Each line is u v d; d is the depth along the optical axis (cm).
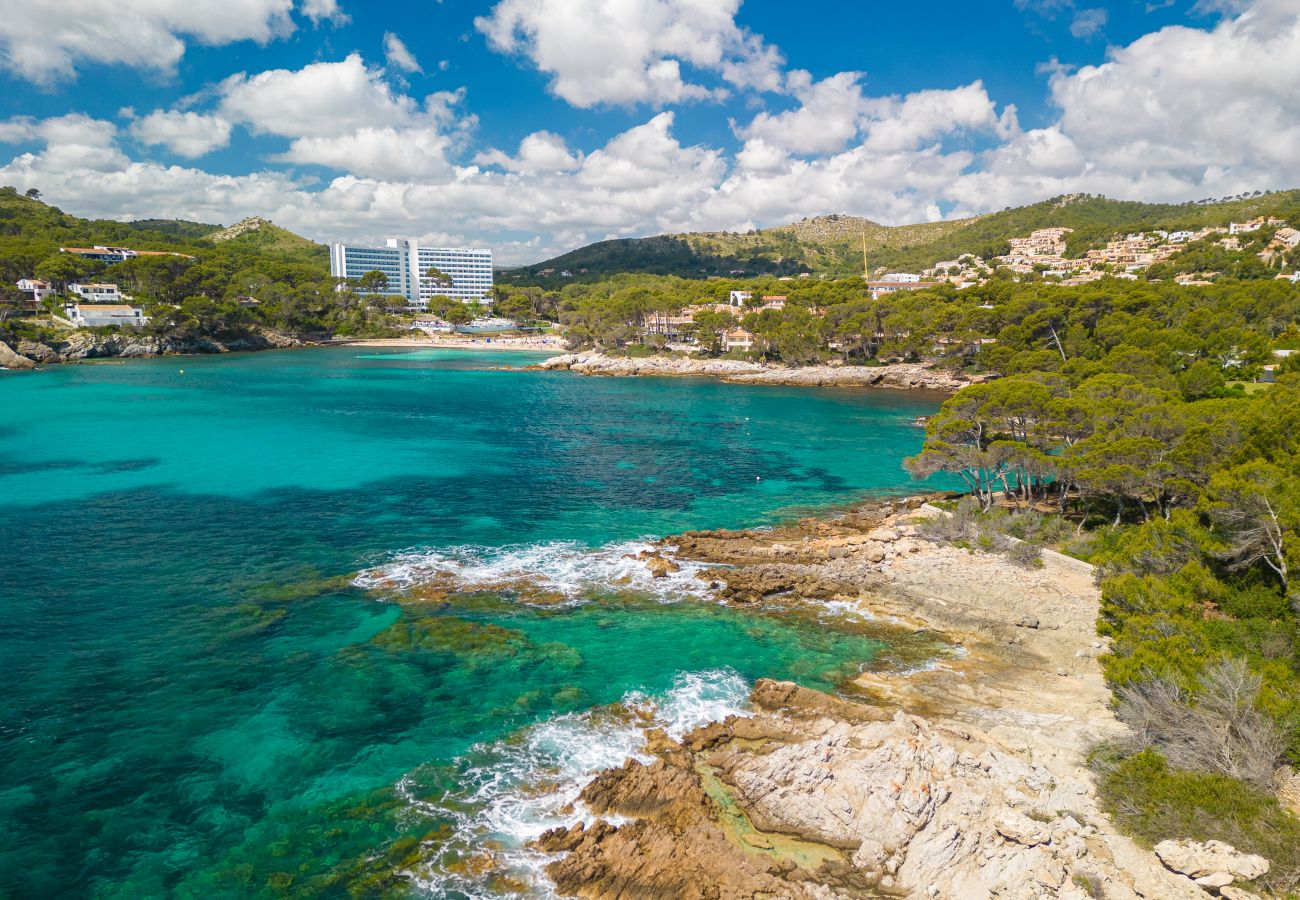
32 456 7400
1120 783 2312
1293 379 6238
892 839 2180
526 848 2252
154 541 4975
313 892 2103
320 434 8962
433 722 2927
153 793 2511
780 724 2834
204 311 18600
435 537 5153
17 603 3966
